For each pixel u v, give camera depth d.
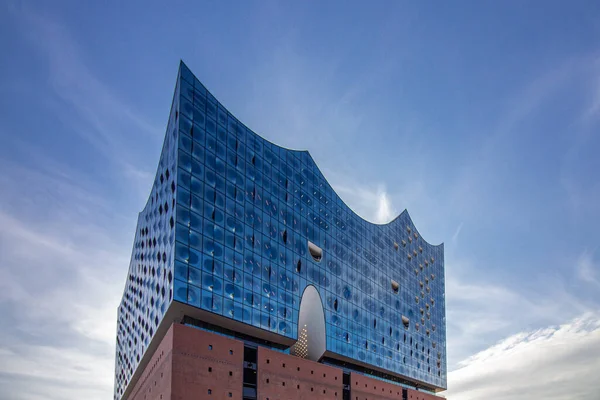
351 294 63.97
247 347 44.91
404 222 85.06
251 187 51.50
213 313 43.41
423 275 87.75
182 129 45.69
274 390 45.69
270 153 55.53
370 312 67.44
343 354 59.50
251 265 48.72
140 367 58.41
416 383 78.56
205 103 48.66
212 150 48.12
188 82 47.44
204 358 40.56
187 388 38.66
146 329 53.00
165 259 45.06
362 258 68.50
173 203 44.28
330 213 63.47
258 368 44.78
